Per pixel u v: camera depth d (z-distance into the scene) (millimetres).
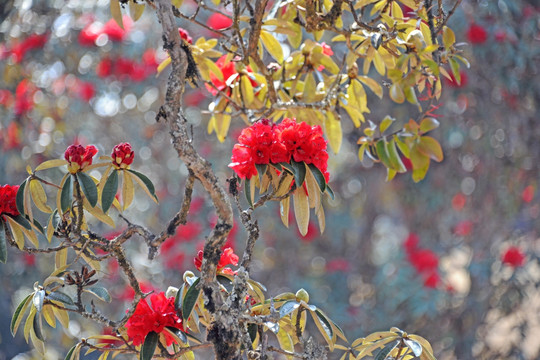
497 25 5180
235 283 2285
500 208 6371
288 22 3070
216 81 3330
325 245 7945
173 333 2328
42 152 6188
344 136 6793
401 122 6199
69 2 5598
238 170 2258
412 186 7109
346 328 7023
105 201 2297
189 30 6145
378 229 8688
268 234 7465
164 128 7004
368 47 2963
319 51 3195
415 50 2709
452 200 6902
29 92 5922
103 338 2447
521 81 5562
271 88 3043
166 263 6578
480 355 6691
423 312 6477
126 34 6043
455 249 7301
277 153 2232
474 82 5656
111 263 6160
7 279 6504
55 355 6375
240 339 2240
